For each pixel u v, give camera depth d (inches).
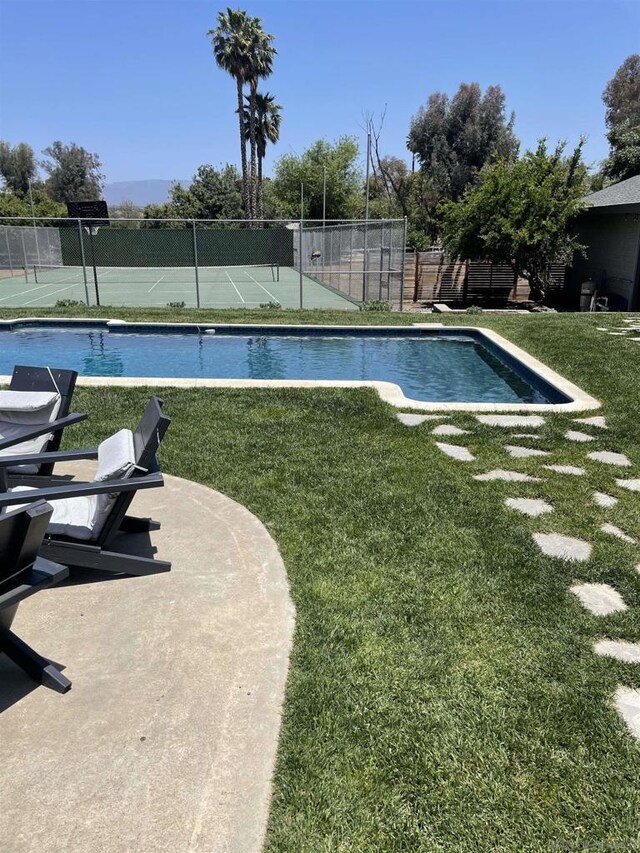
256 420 224.2
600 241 688.4
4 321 504.4
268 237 1232.8
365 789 73.8
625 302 621.9
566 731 82.7
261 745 80.4
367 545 132.5
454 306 708.7
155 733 82.3
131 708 86.7
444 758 78.3
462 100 1485.0
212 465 179.5
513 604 111.8
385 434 210.4
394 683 91.4
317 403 248.8
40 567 87.4
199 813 70.7
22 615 108.3
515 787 74.2
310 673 93.5
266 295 789.9
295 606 111.0
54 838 67.4
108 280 984.3
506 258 673.0
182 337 490.3
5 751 79.2
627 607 111.5
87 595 114.7
